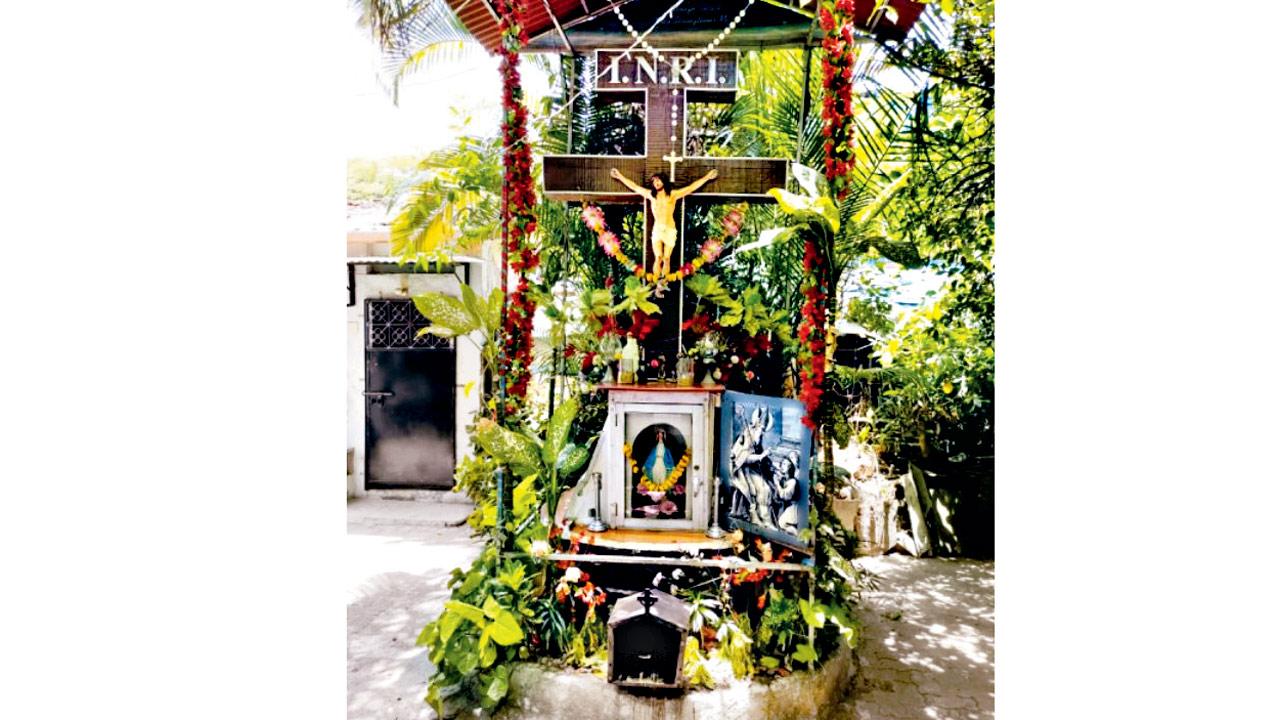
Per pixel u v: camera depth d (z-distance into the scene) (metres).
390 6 4.41
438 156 5.61
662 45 4.26
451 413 6.86
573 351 4.76
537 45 4.44
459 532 6.04
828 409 3.48
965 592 4.91
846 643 3.67
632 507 3.72
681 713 3.11
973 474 5.89
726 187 4.12
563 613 3.54
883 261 6.12
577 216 5.15
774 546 3.59
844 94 3.22
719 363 4.11
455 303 3.90
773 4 3.81
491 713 3.24
